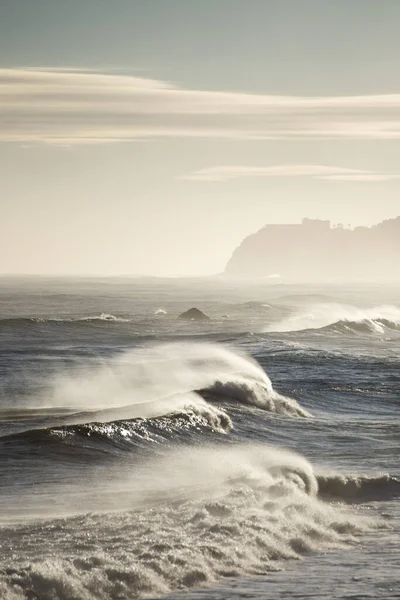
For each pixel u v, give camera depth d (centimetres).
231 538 4803
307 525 5288
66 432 7962
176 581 4094
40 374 14425
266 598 3944
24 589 3641
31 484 6366
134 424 8544
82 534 4691
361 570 4497
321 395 12800
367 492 6531
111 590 3847
